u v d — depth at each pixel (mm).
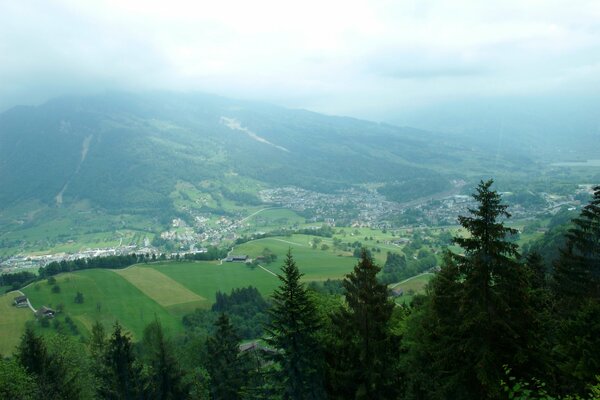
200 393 49500
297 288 29469
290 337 29359
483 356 21406
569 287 37750
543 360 21828
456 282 25250
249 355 49219
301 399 28719
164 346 44125
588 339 24375
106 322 103250
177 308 115000
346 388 28578
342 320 30031
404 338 35250
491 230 22078
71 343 53469
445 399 24266
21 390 34969
